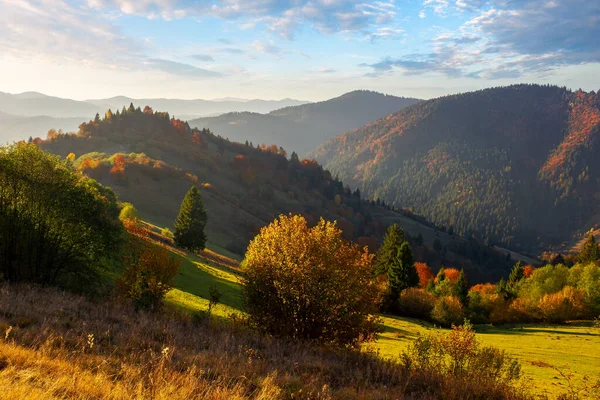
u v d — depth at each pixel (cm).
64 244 2375
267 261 1811
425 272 10262
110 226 2642
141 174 17150
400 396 966
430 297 6575
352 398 916
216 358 1041
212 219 15288
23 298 1435
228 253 11081
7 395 541
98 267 2628
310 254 1756
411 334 4328
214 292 1978
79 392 620
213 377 870
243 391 799
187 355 1028
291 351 1362
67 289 2211
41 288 1839
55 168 2425
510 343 4219
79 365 788
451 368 1252
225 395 718
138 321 1446
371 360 1334
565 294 6431
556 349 3919
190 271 4869
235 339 1385
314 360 1262
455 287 7288
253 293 1839
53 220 2314
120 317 1473
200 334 1377
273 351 1310
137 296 2003
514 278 9494
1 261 2202
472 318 6662
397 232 7912
